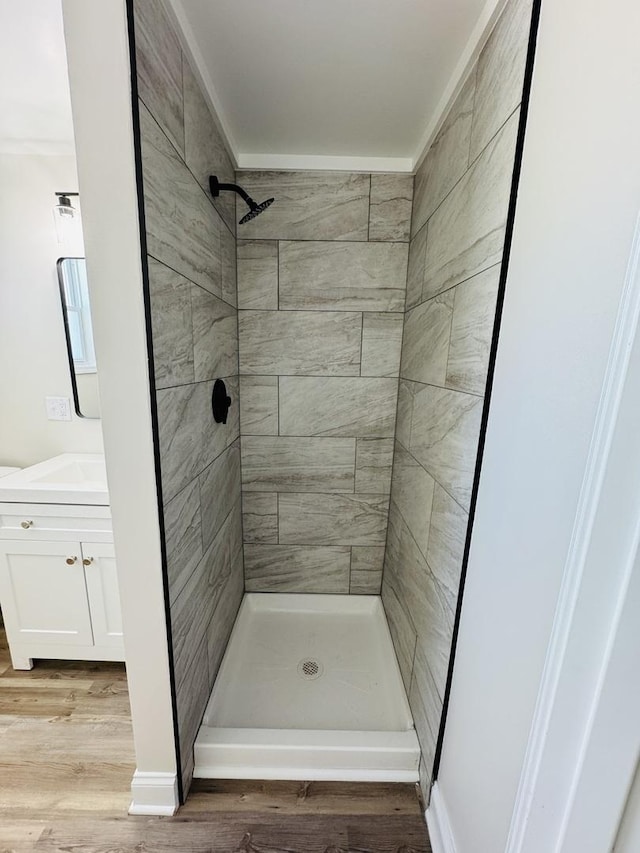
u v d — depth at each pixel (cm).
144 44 70
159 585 89
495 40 80
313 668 154
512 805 64
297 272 156
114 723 132
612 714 47
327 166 147
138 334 76
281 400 168
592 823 51
